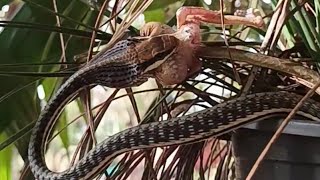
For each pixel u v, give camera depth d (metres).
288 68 0.56
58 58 0.79
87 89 0.59
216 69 0.61
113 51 0.57
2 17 0.82
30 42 0.79
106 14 0.69
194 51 0.57
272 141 0.46
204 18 0.58
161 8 0.83
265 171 0.56
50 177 0.56
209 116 0.53
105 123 1.43
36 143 0.58
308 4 0.65
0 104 0.80
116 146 0.54
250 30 0.77
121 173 0.64
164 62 0.56
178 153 0.65
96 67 0.56
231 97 0.59
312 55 0.61
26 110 0.82
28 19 0.79
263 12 0.76
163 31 0.57
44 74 0.60
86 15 0.77
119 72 0.56
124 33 0.61
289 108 0.54
